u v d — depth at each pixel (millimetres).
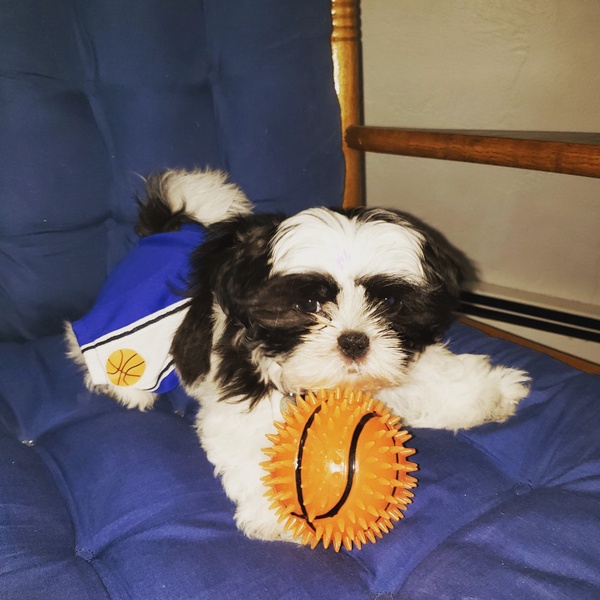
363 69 658
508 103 593
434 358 395
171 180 425
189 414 408
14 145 408
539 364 427
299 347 332
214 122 480
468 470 342
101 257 468
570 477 335
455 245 672
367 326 330
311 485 263
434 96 629
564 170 392
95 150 441
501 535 295
